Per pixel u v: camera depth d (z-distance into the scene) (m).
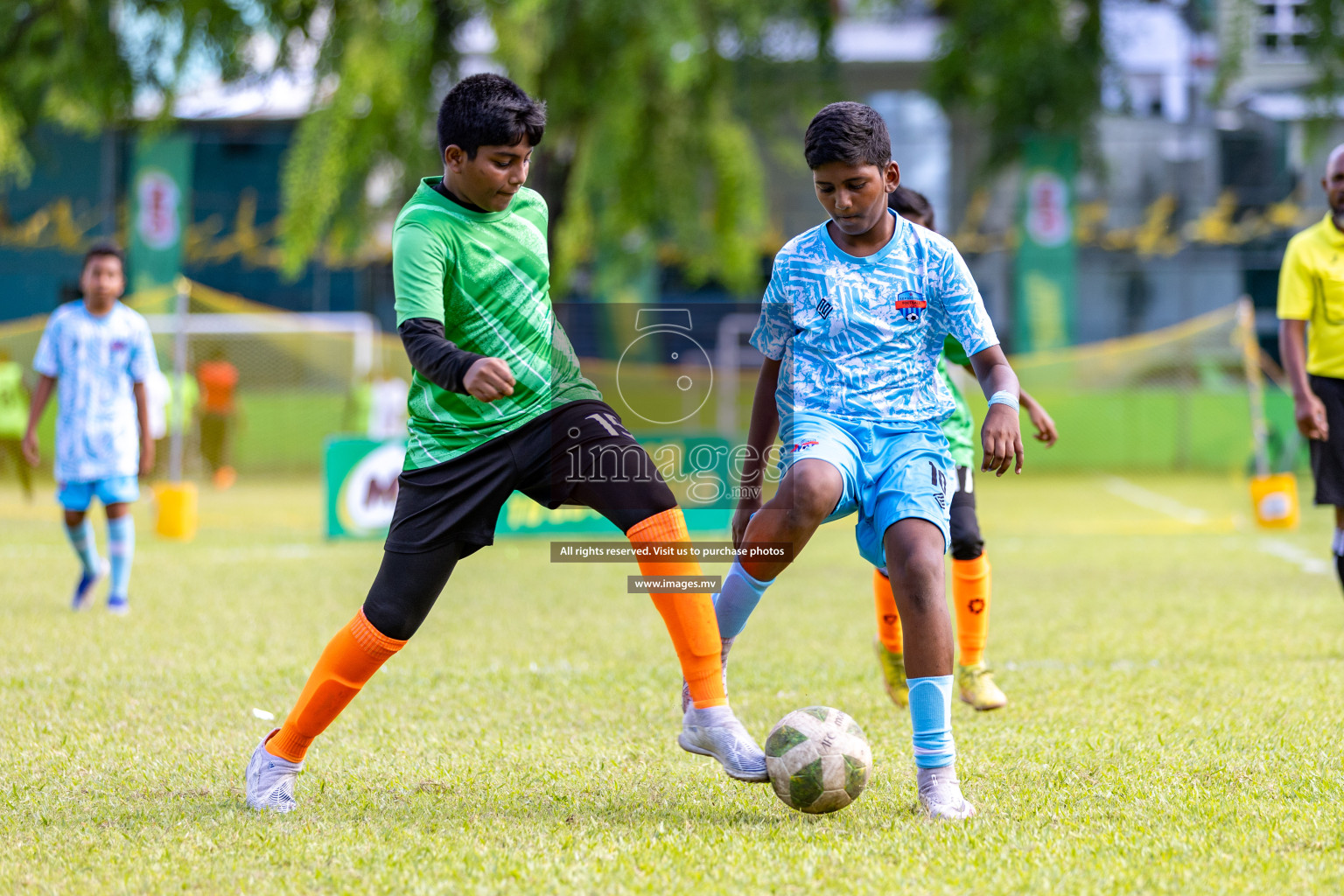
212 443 58.22
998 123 70.31
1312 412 19.48
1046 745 13.50
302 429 62.06
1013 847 9.86
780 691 16.94
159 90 57.28
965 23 69.81
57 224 74.44
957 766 12.62
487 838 10.33
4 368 47.72
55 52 57.44
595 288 60.56
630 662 19.19
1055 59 67.69
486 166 10.64
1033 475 67.88
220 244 76.31
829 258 11.47
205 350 60.12
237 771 12.74
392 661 19.17
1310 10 63.88
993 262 77.00
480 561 33.12
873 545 11.74
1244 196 76.69
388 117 52.84
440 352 10.13
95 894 9.02
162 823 10.86
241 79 56.16
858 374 11.41
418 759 13.22
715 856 9.76
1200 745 13.33
